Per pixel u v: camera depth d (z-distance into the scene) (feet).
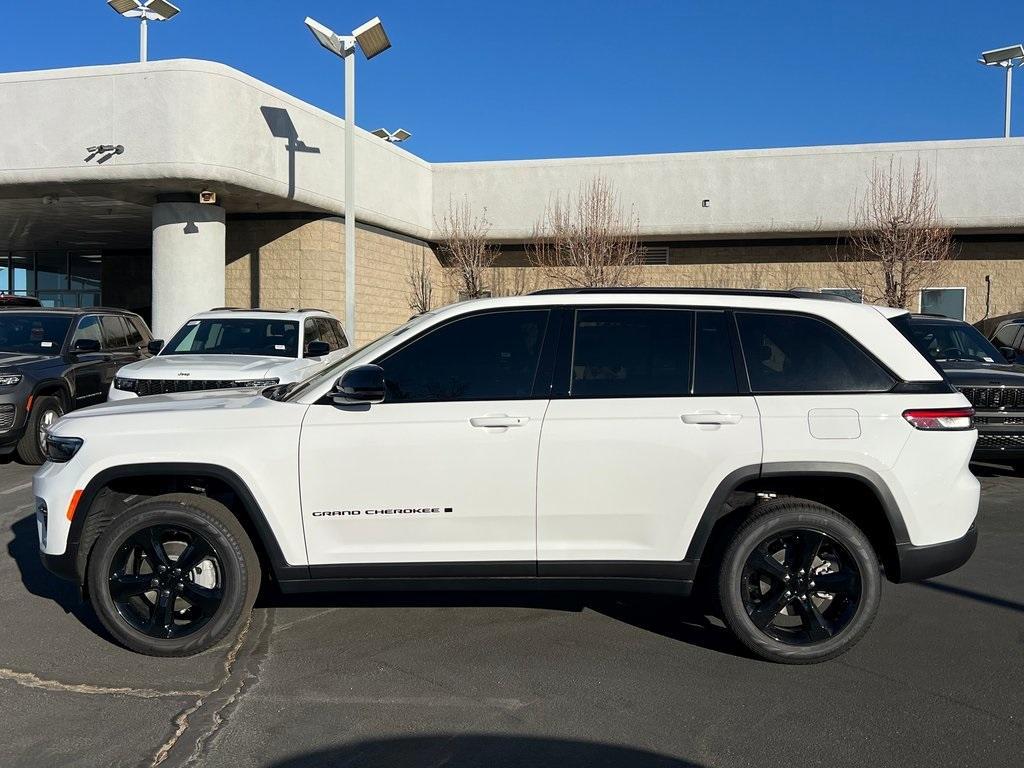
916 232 61.93
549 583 14.53
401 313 70.44
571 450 14.19
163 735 11.89
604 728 12.16
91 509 14.83
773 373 14.58
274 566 14.42
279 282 62.08
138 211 62.23
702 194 68.18
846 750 11.56
